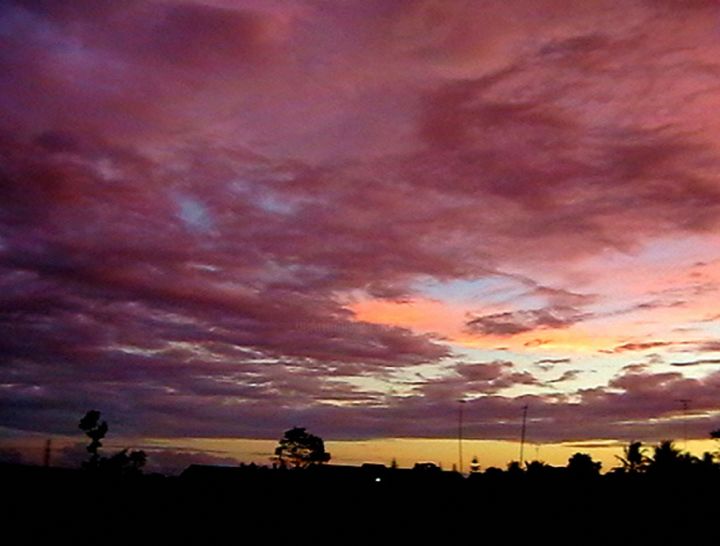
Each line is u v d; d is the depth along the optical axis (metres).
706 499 37.03
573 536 36.12
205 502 41.19
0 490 38.38
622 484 40.50
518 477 43.66
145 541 33.03
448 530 38.16
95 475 43.66
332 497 43.50
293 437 69.38
